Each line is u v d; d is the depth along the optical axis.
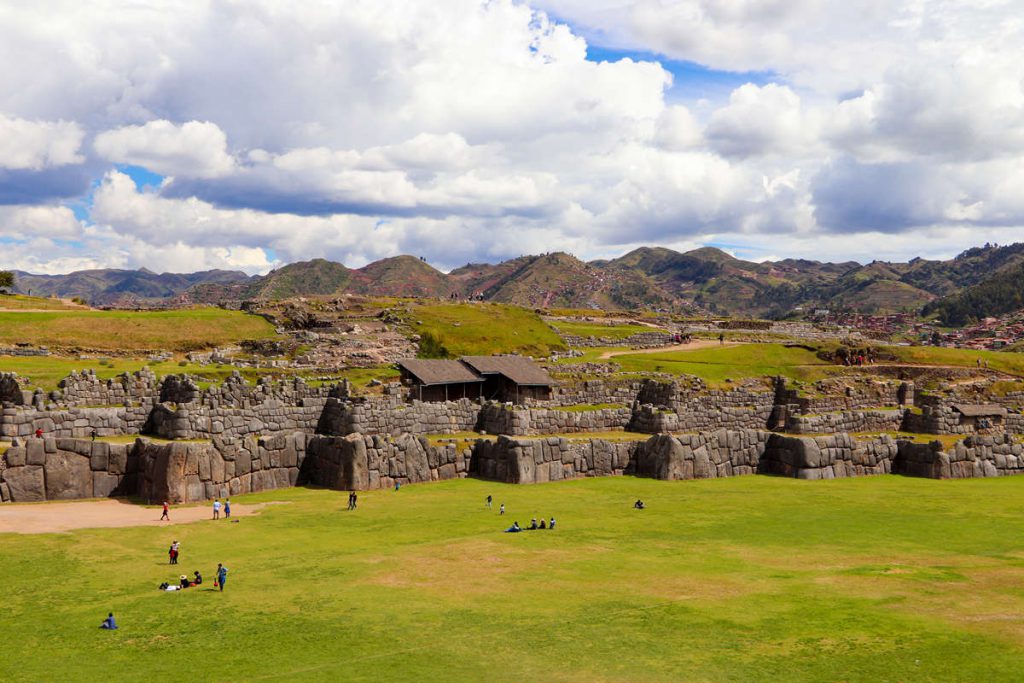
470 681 31.61
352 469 70.19
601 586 43.34
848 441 85.19
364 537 53.91
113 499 63.09
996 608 39.16
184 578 43.03
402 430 80.62
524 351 152.50
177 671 32.62
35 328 114.62
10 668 32.91
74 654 34.31
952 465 84.56
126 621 38.16
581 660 33.56
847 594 41.69
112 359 105.19
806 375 152.50
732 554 50.16
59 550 48.97
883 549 51.75
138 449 65.19
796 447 83.25
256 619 38.44
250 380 96.25
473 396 103.12
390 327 143.50
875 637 35.38
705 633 36.38
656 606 40.06
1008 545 53.06
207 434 70.19
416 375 96.38
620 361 147.88
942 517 62.31
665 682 31.30
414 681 31.64
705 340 196.62
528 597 41.59
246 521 57.84
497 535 54.75
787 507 66.00
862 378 144.38
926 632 35.84
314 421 78.94
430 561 48.03
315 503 64.62
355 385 97.44
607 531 56.41
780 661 33.09
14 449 60.34
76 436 66.62
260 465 69.38
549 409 88.88
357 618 38.56
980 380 158.62
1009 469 87.62
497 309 179.88
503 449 76.56
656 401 100.69
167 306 157.25
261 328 132.88
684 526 58.31
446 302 188.88
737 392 108.56
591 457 80.25
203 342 121.31
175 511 60.31
